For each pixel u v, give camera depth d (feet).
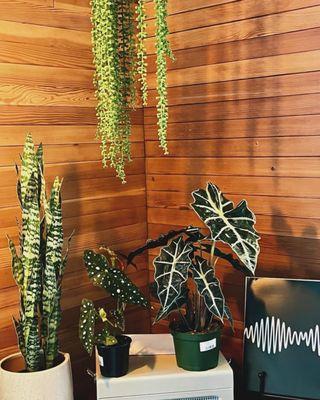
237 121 6.86
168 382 5.76
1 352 6.34
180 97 7.37
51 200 5.74
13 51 6.24
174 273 5.69
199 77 7.14
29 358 5.70
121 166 6.29
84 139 7.07
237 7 6.66
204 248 6.79
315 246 6.36
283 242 6.62
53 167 6.76
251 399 6.47
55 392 5.59
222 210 5.67
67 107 6.84
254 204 6.83
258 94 6.62
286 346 6.00
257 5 6.49
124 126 6.21
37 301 5.70
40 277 5.74
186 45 7.20
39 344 5.75
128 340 5.93
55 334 5.83
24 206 5.60
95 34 5.77
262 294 6.13
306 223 6.41
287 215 6.55
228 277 7.14
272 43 6.42
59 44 6.69
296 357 5.95
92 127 7.13
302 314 5.97
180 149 7.48
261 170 6.72
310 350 5.90
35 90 6.49
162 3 5.38
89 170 7.17
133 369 5.91
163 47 5.44
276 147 6.55
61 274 5.87
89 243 7.25
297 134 6.35
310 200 6.34
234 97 6.84
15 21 6.24
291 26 6.25
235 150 6.92
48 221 5.67
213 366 5.88
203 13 6.98
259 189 6.76
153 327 8.05
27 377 5.48
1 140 6.22
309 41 6.13
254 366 6.11
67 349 7.06
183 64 7.27
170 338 6.67
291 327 5.99
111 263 6.75
